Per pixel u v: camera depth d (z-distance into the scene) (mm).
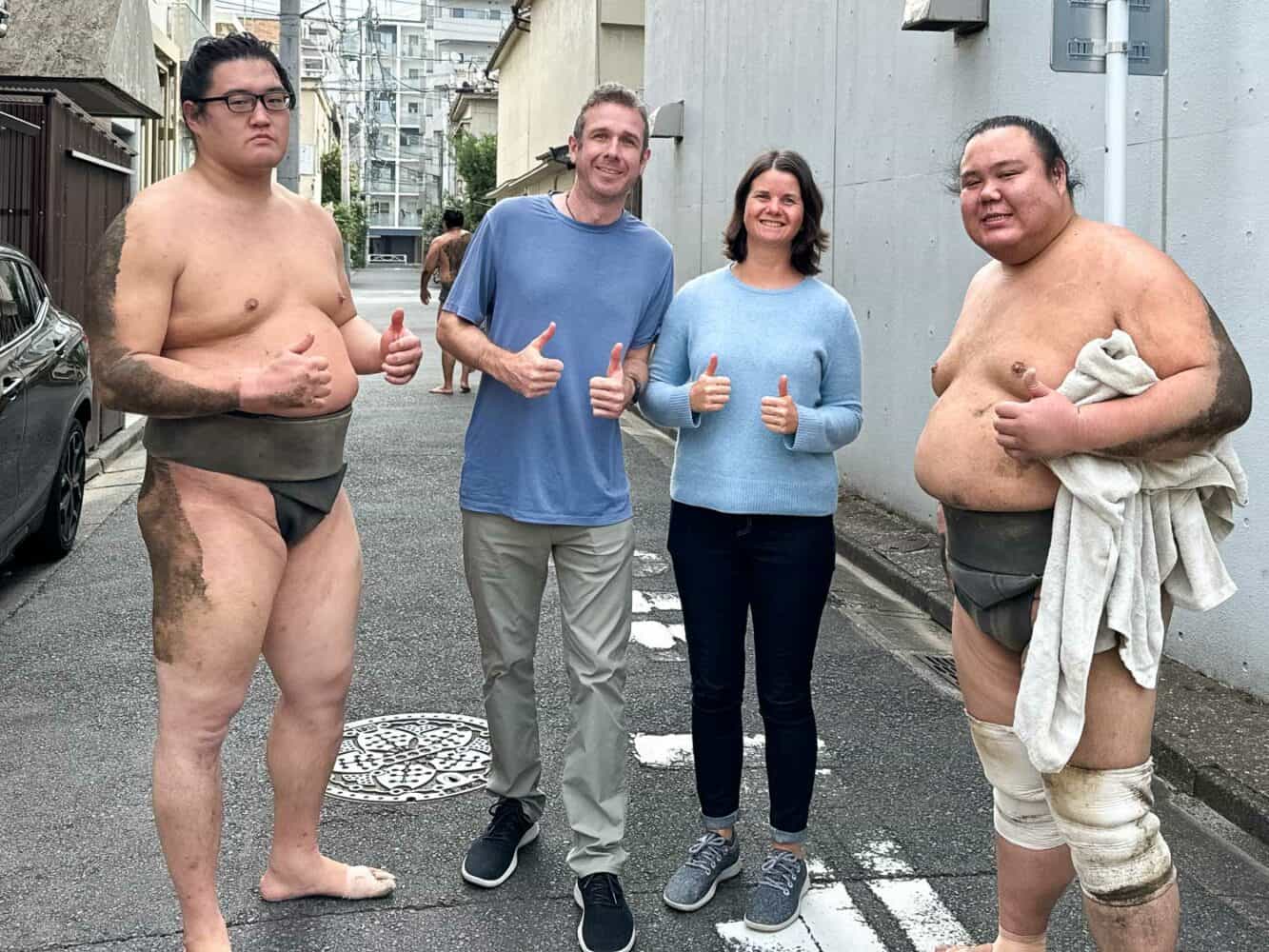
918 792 4375
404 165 120562
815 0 9492
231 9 54219
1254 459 4910
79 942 3316
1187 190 5242
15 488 6523
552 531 3477
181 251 2938
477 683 5387
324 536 3305
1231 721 4773
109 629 6160
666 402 3416
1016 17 6680
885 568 7293
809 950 3330
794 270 3549
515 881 3672
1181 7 5242
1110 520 2477
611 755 3434
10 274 7152
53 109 9773
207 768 3066
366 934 3369
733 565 3504
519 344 3463
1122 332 2502
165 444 3051
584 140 3400
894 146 8219
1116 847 2611
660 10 14477
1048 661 2537
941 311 7676
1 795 4238
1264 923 3564
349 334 3373
